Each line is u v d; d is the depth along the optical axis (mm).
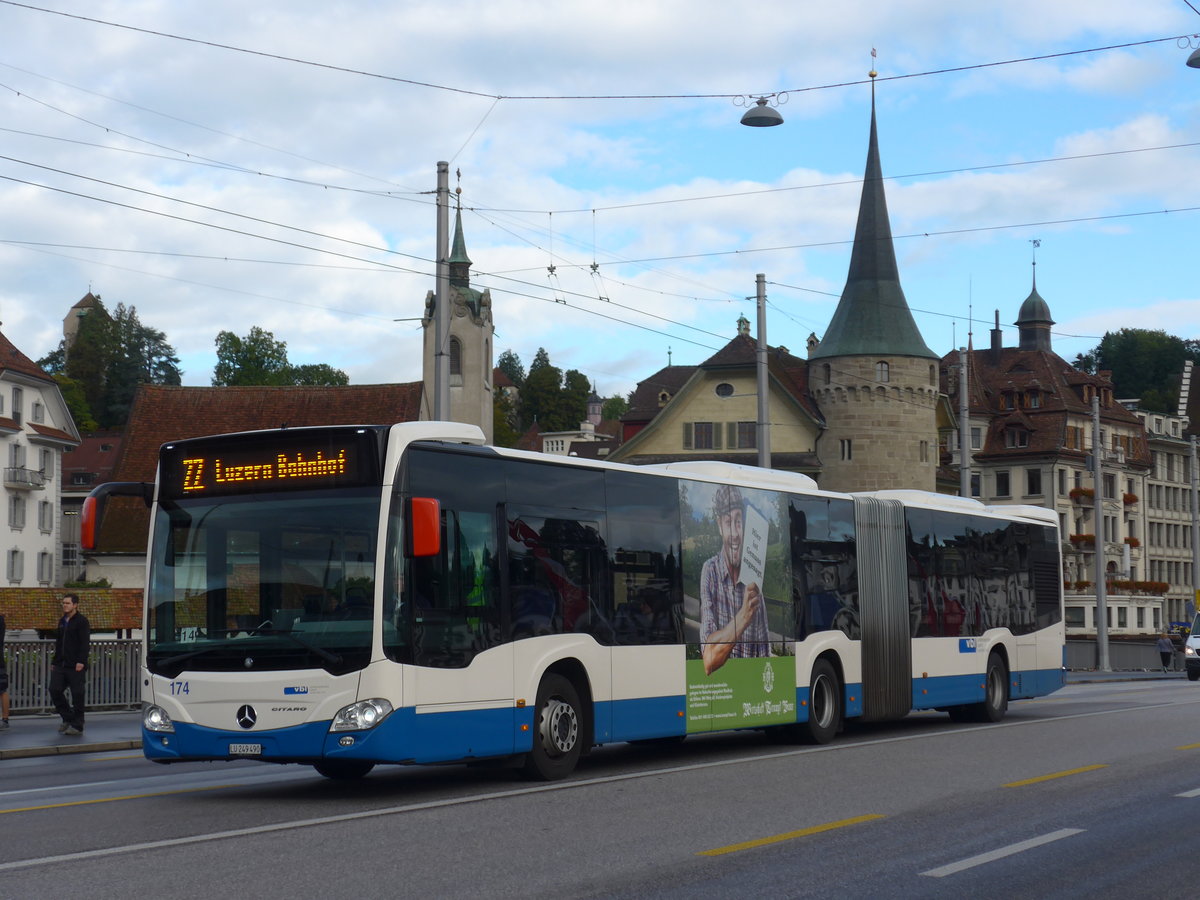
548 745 14555
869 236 75438
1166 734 20312
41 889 8508
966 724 23250
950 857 9945
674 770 15492
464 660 13445
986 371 108000
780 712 18453
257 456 13312
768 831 10953
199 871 9125
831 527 20156
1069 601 96500
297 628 12828
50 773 16078
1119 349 138000
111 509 67625
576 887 8672
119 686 27297
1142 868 9703
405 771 15953
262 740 12734
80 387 129125
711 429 77562
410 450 13172
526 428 187375
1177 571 116500
